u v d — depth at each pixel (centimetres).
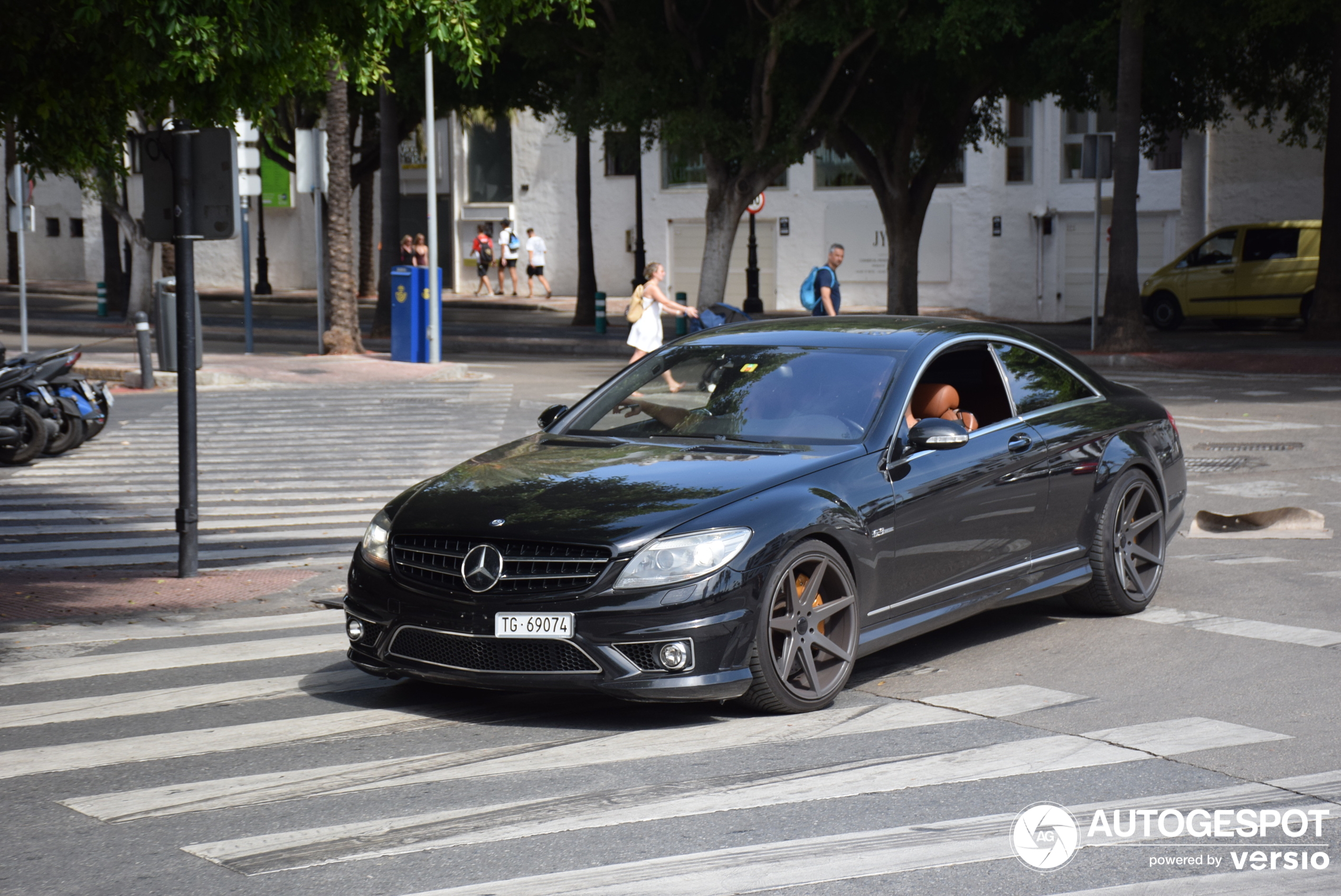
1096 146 2438
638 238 3584
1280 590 824
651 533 553
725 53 2495
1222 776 502
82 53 816
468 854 436
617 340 2962
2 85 819
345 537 1055
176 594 869
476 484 612
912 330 707
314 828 461
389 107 3070
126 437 1554
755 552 560
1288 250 3048
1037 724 569
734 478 590
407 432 1576
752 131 2538
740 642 556
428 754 543
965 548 665
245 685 654
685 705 602
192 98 884
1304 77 2942
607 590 546
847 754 532
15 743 565
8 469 1361
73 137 866
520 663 561
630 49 2469
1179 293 3159
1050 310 3916
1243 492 1185
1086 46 2417
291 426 1628
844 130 2925
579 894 403
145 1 752
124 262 5166
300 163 2419
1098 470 748
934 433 630
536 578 555
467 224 4878
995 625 757
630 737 559
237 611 826
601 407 707
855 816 465
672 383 705
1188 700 602
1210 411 1723
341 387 2034
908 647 710
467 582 563
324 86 952
